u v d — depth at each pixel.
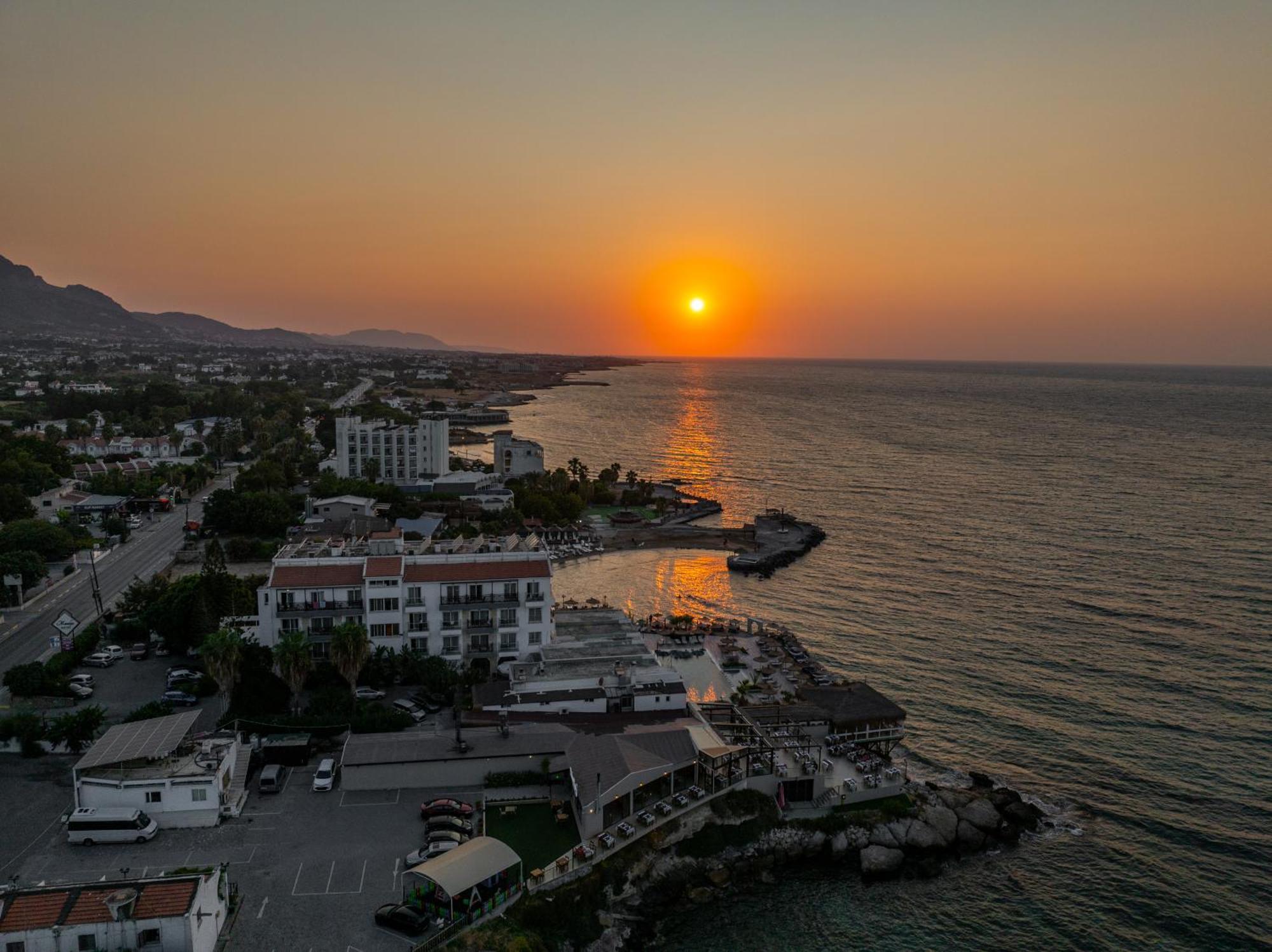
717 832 71.56
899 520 199.00
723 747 74.81
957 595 141.25
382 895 58.81
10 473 184.38
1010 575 152.62
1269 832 75.56
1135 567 156.38
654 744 74.31
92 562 121.62
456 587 94.19
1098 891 68.50
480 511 192.62
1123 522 193.38
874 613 132.62
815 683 100.88
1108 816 78.25
